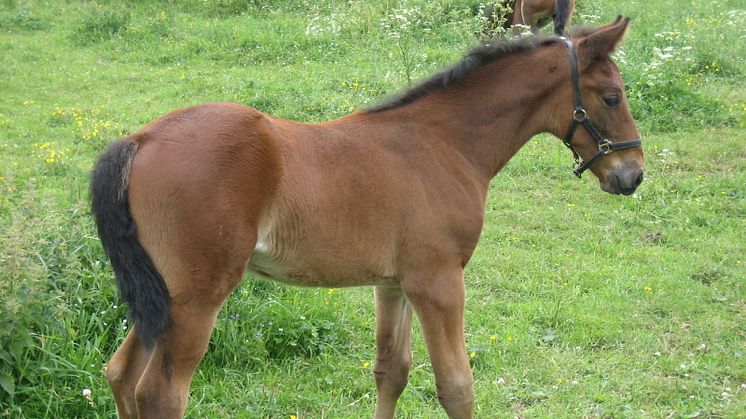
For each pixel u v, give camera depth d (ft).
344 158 11.93
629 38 38.96
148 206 10.80
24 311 13.46
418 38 38.86
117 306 15.67
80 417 13.80
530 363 16.62
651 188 25.43
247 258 11.10
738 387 15.74
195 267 10.81
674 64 34.83
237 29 42.34
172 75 36.96
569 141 13.78
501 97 13.38
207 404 14.51
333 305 17.74
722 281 20.35
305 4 46.03
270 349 16.47
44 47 40.86
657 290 19.74
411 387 15.60
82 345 14.73
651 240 22.82
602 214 24.56
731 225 23.57
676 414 14.84
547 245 22.44
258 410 14.47
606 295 19.51
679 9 46.06
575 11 40.52
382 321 13.46
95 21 43.29
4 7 46.50
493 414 14.87
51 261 15.40
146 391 10.84
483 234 22.98
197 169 10.77
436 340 12.50
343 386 15.57
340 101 31.24
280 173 11.33
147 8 47.21
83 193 22.62
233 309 16.43
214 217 10.74
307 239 11.65
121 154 10.92
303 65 37.78
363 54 38.17
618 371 16.31
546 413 14.84
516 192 26.17
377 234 12.07
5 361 13.33
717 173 26.96
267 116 11.75
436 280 12.42
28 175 24.45
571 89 13.42
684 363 16.52
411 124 12.76
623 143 13.55
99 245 16.62
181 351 10.96
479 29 36.06
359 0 41.52
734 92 33.78
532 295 19.63
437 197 12.46
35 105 32.42
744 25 41.14
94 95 34.22
